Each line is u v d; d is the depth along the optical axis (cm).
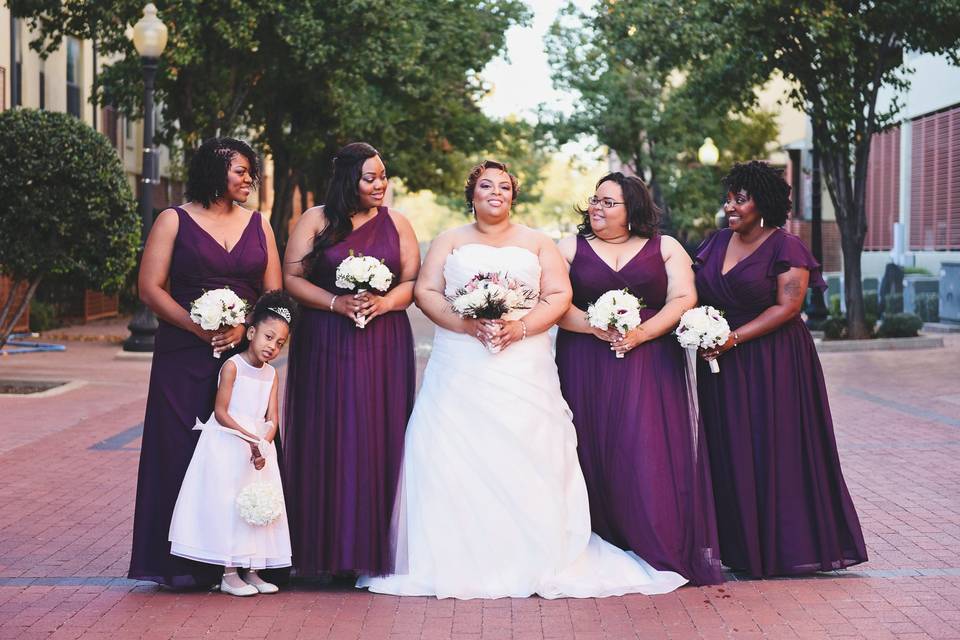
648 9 2102
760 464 639
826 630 536
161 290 609
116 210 1432
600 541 643
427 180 3247
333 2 2116
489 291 602
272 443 604
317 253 628
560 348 666
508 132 3206
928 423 1169
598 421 643
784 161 3681
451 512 612
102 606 576
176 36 1911
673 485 632
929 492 848
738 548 640
